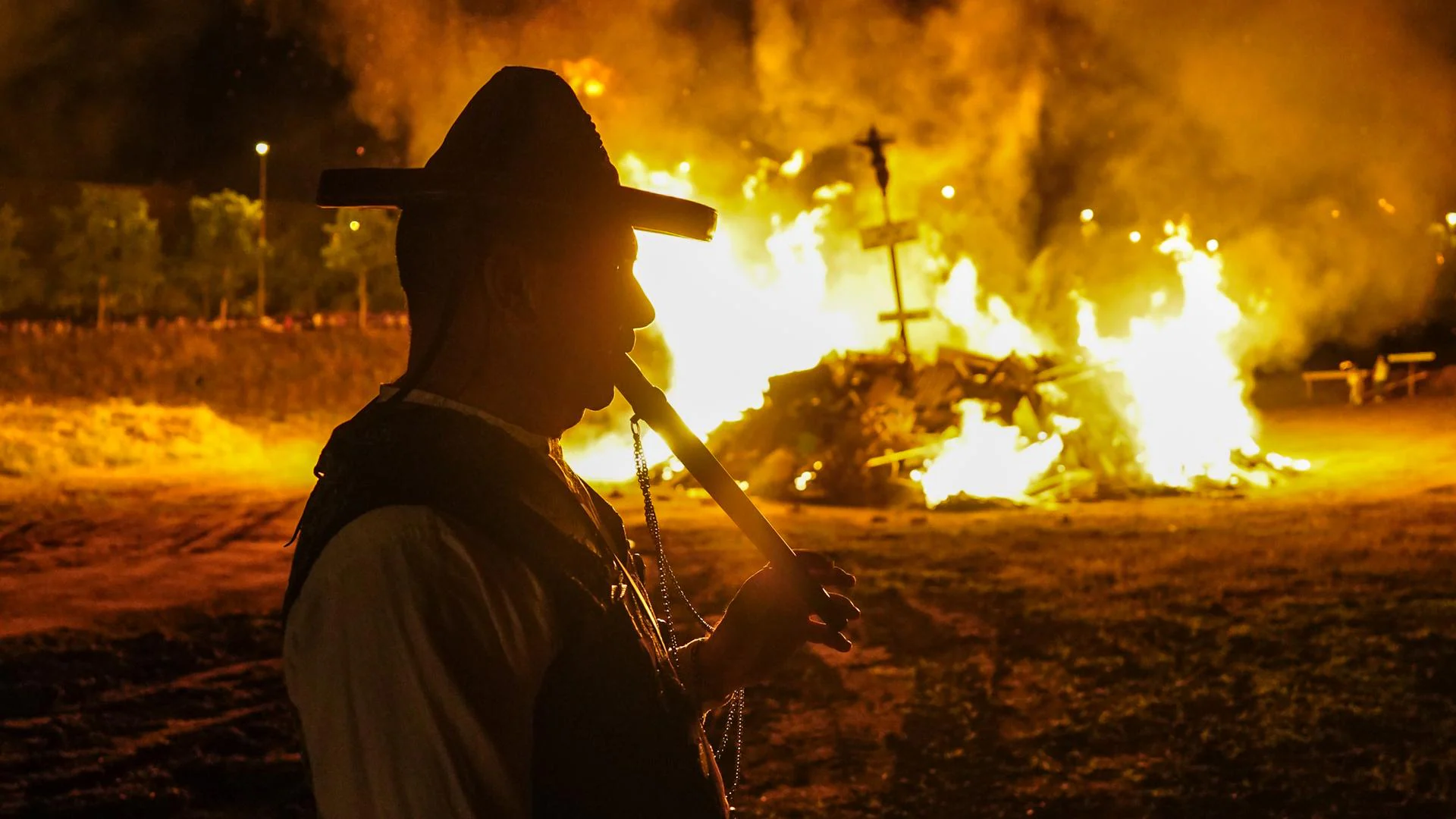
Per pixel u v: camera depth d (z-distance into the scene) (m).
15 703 5.86
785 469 14.08
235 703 5.94
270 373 25.06
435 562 1.04
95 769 4.98
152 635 7.20
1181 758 4.91
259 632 7.31
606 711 1.13
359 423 1.16
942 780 4.82
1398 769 4.68
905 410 14.29
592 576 1.14
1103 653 6.47
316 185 1.21
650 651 1.21
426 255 1.20
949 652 6.61
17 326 30.20
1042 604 7.64
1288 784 4.59
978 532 11.02
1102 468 14.20
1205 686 5.78
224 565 9.69
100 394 22.17
